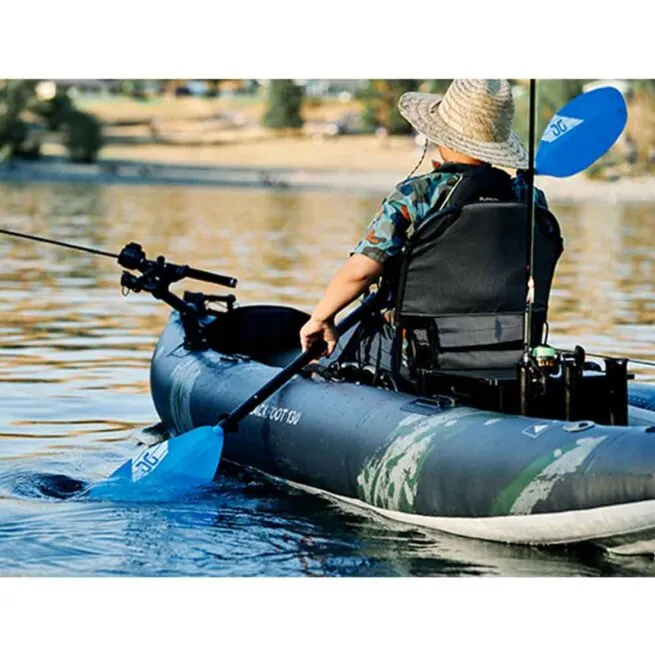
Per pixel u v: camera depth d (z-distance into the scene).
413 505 4.96
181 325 6.85
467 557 4.73
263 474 5.71
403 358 5.32
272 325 6.79
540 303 5.32
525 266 5.20
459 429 4.92
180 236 16.69
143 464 5.64
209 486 5.58
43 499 5.43
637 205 23.91
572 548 4.69
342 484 5.28
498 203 5.12
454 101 5.25
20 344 8.77
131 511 5.27
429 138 5.25
